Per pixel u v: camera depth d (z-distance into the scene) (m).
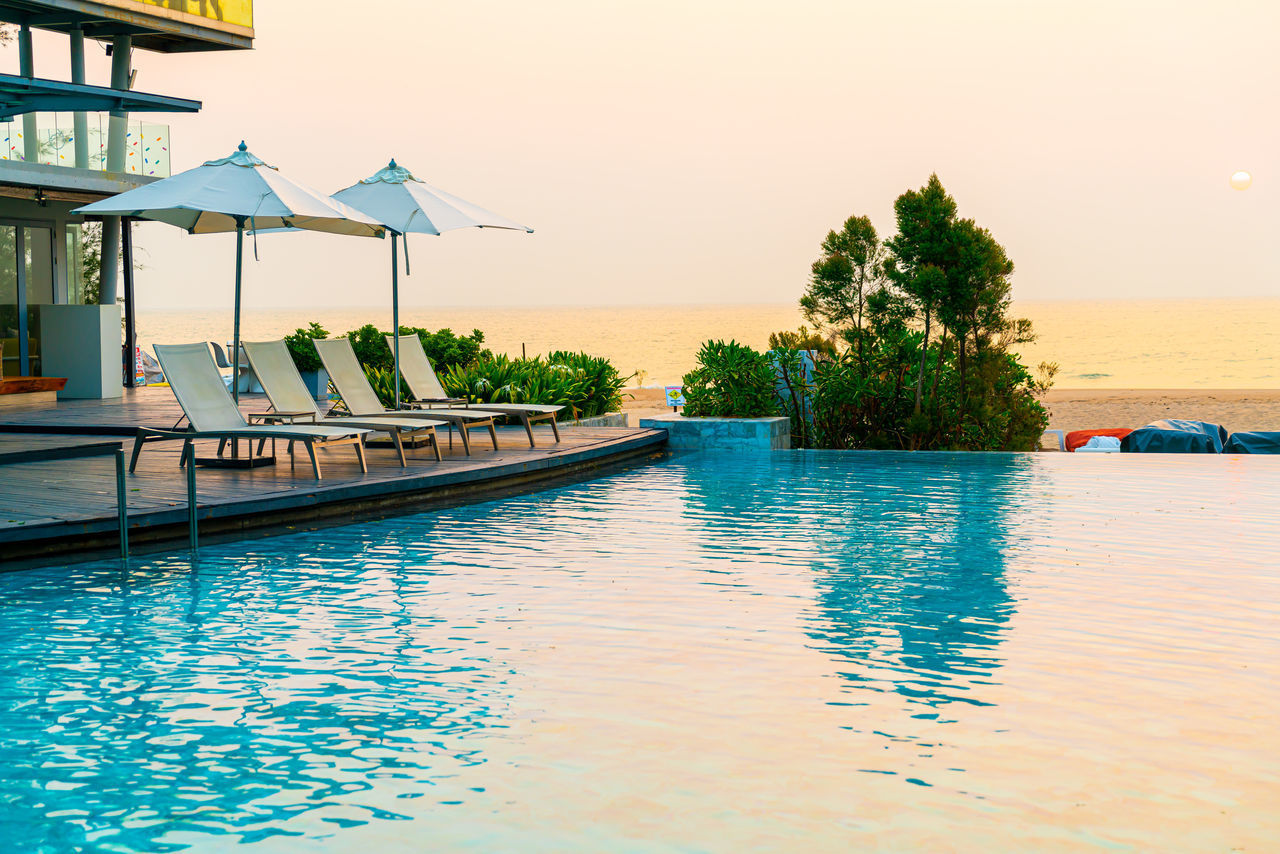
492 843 3.35
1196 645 5.46
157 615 6.07
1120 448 16.67
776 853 3.28
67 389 17.69
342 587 6.73
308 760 4.02
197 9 19.92
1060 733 4.26
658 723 4.38
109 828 3.47
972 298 16.75
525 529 8.78
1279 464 13.32
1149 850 3.30
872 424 17.41
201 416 10.22
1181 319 123.31
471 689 4.81
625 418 17.52
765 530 8.75
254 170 10.34
